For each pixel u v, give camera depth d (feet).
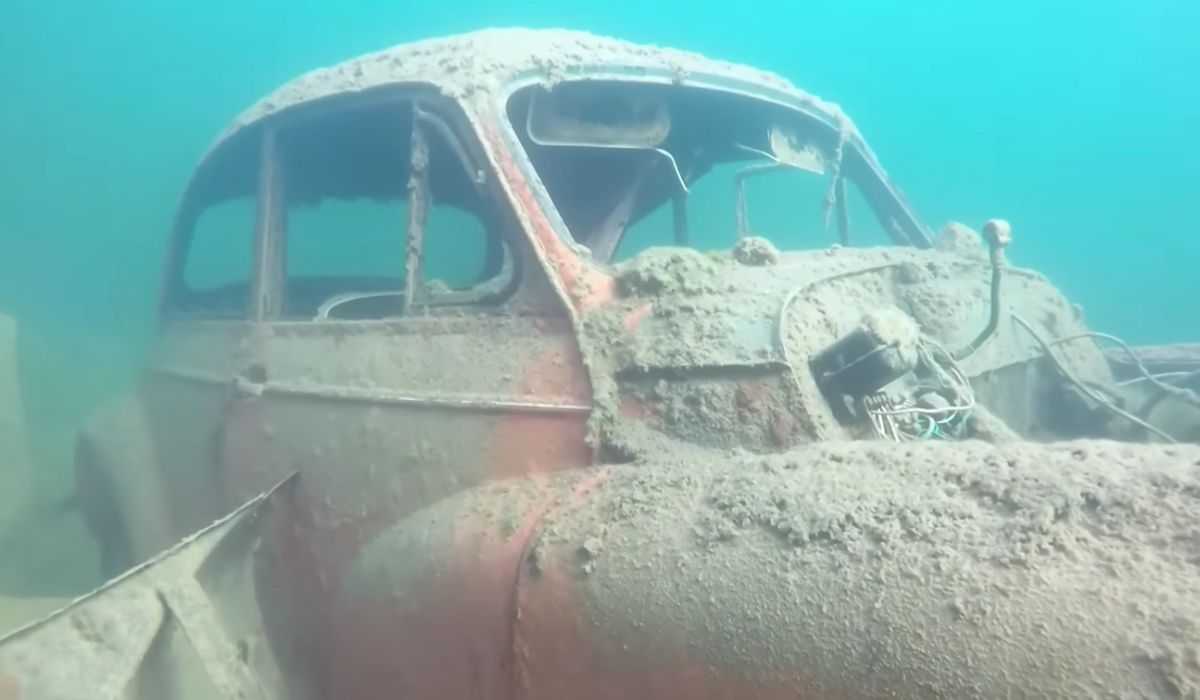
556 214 7.97
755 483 5.72
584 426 6.93
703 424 6.72
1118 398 10.71
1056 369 9.91
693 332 7.06
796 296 7.52
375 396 8.18
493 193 8.08
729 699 4.80
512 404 7.24
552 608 5.69
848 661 4.48
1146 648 3.88
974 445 5.75
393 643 6.98
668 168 13.29
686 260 7.63
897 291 9.46
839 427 6.79
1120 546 4.40
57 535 17.53
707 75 10.71
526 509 6.59
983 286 10.60
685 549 5.41
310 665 8.46
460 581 6.46
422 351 8.13
